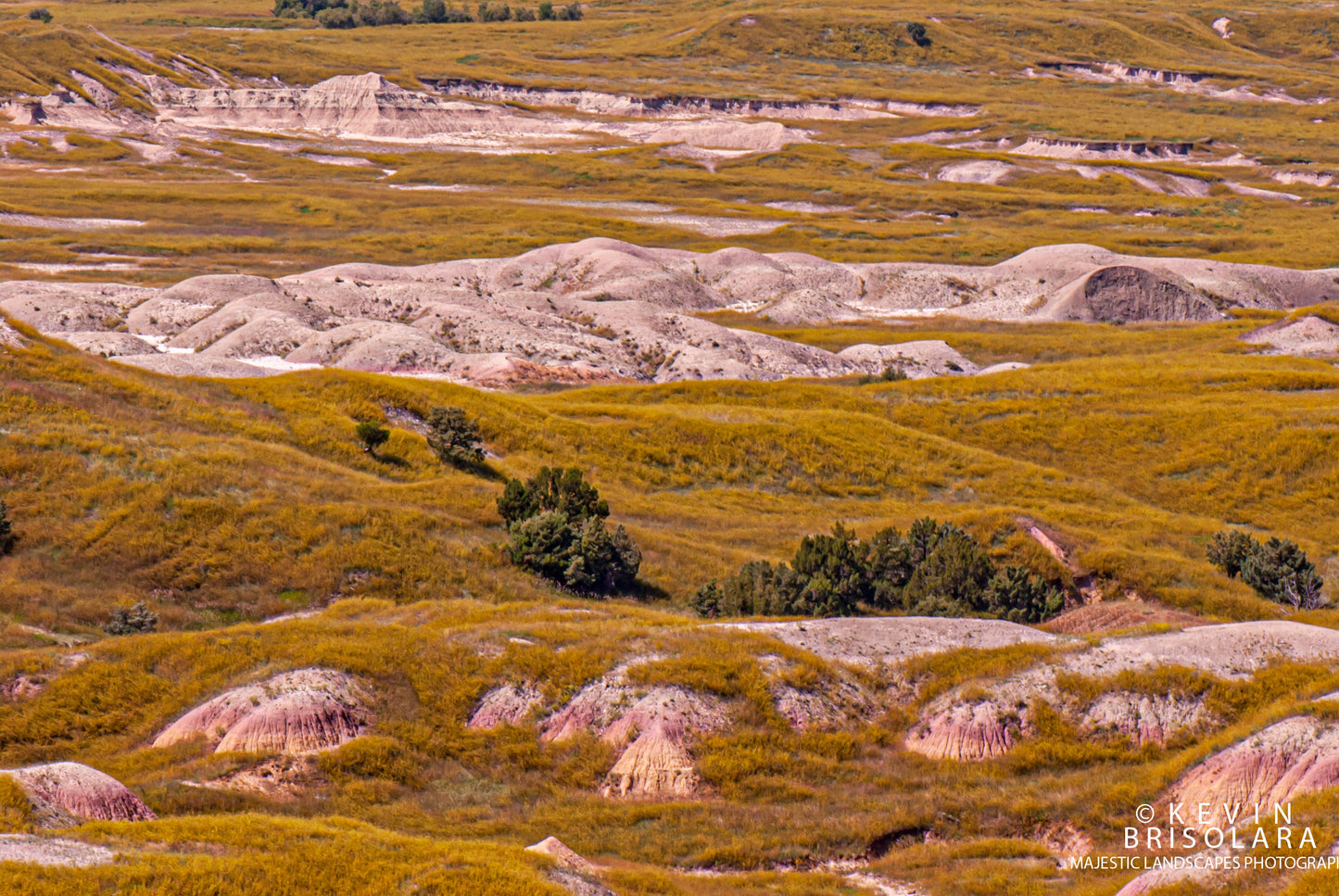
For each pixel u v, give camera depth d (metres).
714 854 24.75
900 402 80.00
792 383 83.12
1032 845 24.98
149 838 20.11
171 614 38.31
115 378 55.75
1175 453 69.31
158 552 41.19
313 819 22.88
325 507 45.19
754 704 30.00
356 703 29.62
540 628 33.47
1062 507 61.53
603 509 51.03
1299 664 30.05
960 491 65.06
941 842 25.52
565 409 70.12
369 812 26.02
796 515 59.69
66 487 43.38
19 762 27.89
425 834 25.12
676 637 32.69
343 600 40.09
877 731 30.22
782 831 25.86
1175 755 27.73
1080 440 72.44
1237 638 31.59
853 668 31.98
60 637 35.44
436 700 30.19
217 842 20.33
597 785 28.20
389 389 64.81
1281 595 48.09
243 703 28.98
